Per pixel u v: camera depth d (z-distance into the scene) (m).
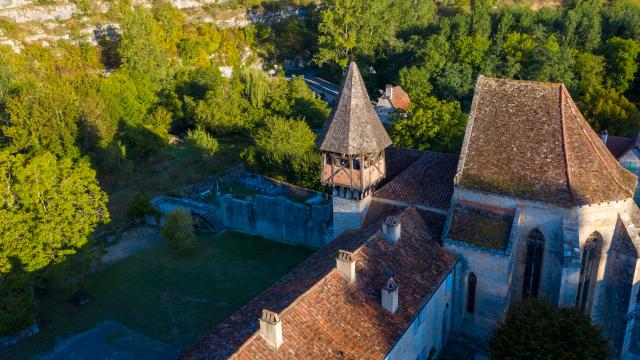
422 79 108.44
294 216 63.19
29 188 48.53
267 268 59.34
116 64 120.88
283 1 155.88
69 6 123.62
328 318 33.59
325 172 48.66
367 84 123.38
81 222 51.31
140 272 59.16
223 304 52.78
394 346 34.38
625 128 83.88
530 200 41.31
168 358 45.25
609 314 44.38
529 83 44.44
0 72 94.06
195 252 63.28
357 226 49.69
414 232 44.06
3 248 45.84
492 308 43.72
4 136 85.50
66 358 45.69
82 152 84.00
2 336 46.50
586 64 107.31
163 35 127.06
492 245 41.88
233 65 128.62
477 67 113.12
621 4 146.62
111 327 49.59
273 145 80.19
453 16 140.62
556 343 34.66
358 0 124.06
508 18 125.50
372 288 37.03
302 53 147.12
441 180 48.44
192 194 79.50
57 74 113.19
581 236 41.31
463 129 70.56
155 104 106.19
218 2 148.00
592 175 41.22
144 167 88.62
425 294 38.56
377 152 47.03
